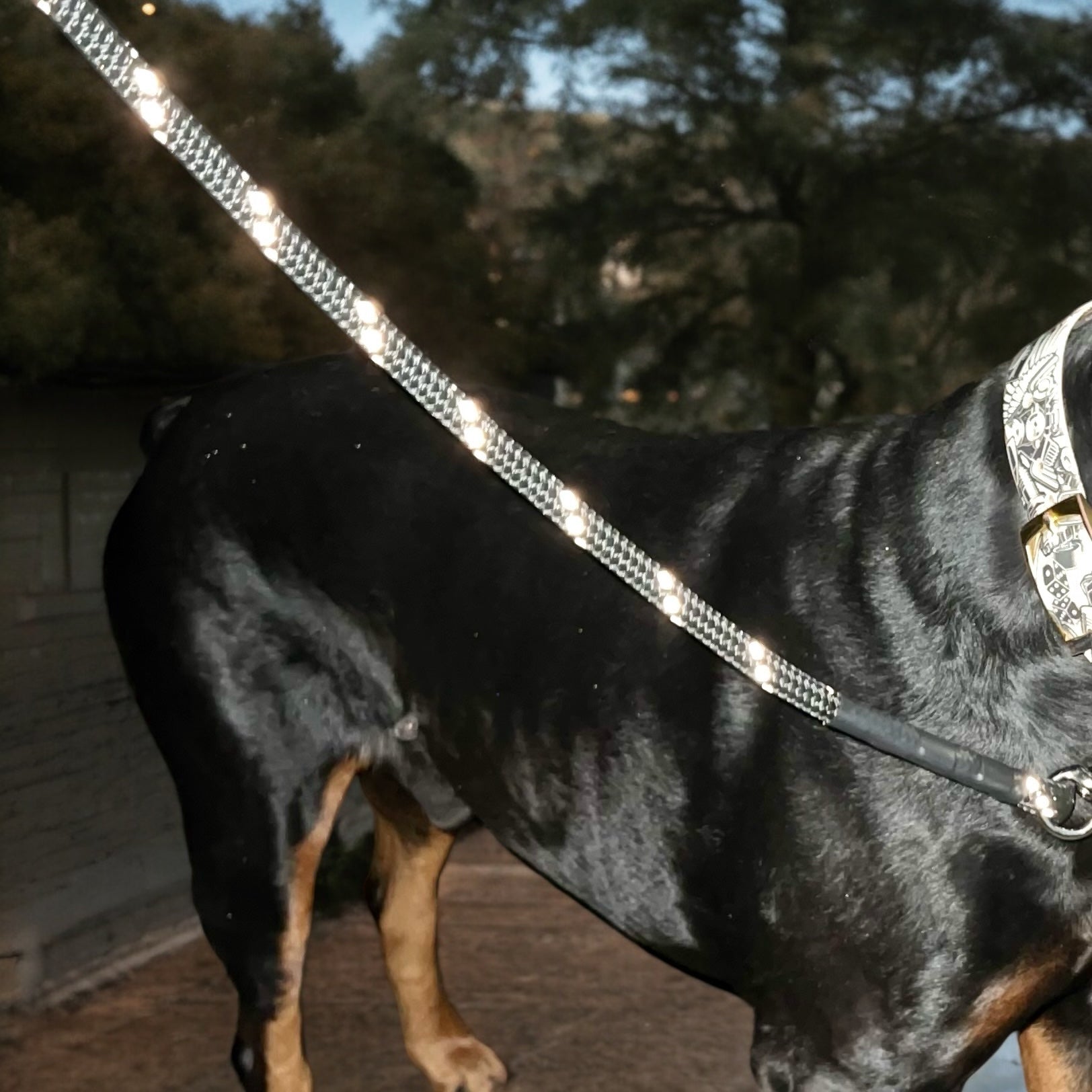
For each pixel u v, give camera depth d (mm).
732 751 2189
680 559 2303
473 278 6137
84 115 3988
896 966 2027
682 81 6977
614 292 7469
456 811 2730
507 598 2457
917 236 6719
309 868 2707
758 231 7223
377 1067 3455
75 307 3826
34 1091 3326
